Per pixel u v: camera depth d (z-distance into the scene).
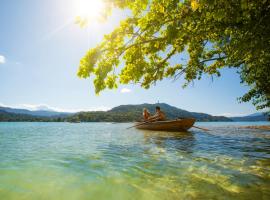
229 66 10.05
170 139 11.68
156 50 5.39
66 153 7.08
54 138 13.16
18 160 5.91
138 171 4.69
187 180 3.98
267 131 20.61
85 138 12.94
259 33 4.62
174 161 5.73
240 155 6.65
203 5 4.11
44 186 3.68
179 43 5.71
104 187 3.62
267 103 18.28
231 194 3.21
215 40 6.76
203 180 3.96
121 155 6.66
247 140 11.42
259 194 3.20
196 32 5.30
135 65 5.62
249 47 5.00
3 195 3.24
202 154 6.86
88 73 4.90
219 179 4.02
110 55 4.97
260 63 9.05
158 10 4.59
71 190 3.48
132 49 5.55
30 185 3.72
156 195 3.24
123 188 3.57
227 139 11.87
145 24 4.83
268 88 15.08
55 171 4.71
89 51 4.88
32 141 11.27
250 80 14.32
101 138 12.80
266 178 4.05
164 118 19.66
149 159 6.05
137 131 19.02
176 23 4.57
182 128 17.89
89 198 3.15
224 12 4.20
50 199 3.10
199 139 11.70
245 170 4.70
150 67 6.41
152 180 4.01
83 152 7.30
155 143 9.88
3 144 9.84
